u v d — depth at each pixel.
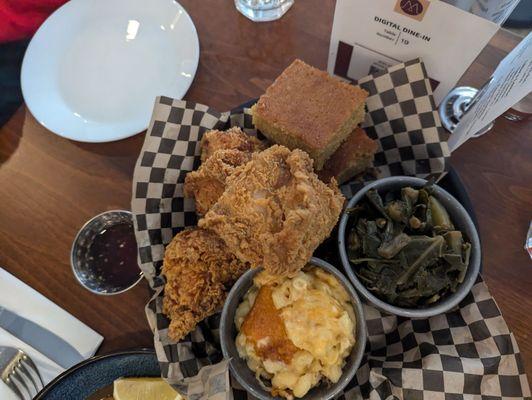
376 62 0.33
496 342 0.28
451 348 0.28
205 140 0.32
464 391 0.27
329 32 0.40
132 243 0.34
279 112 0.32
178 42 0.39
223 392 0.27
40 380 0.31
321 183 0.29
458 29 0.26
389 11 0.27
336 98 0.32
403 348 0.30
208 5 0.41
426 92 0.31
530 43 0.24
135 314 0.32
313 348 0.28
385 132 0.34
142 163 0.32
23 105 0.39
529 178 0.34
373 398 0.28
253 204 0.28
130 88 0.38
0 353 0.31
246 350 0.30
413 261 0.28
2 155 0.38
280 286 0.30
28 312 0.32
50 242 0.35
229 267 0.31
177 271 0.30
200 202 0.32
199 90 0.39
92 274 0.34
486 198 0.34
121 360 0.29
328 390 0.28
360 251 0.30
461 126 0.32
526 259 0.32
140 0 0.40
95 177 0.37
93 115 0.38
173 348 0.29
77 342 0.32
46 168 0.37
